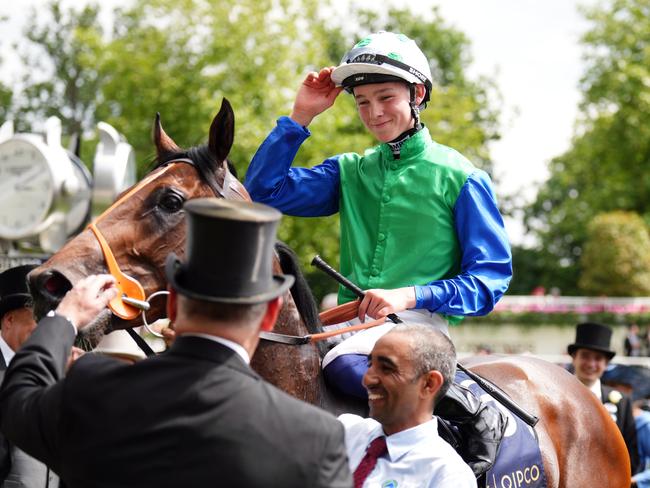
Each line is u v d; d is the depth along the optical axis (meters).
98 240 2.67
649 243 25.61
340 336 3.30
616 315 17.55
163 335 2.80
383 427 2.57
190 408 1.92
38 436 2.03
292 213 3.51
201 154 2.86
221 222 1.96
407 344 2.50
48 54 32.78
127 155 8.18
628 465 3.92
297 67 18.14
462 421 3.02
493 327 17.50
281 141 3.35
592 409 3.82
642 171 26.39
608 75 25.66
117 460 1.91
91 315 2.31
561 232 36.72
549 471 3.40
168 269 2.04
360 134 19.19
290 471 1.91
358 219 3.38
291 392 2.90
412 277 3.23
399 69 3.19
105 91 19.61
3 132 8.80
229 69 17.58
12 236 8.15
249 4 17.92
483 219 3.20
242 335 2.02
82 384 2.01
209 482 1.88
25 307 3.73
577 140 28.50
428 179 3.26
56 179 8.15
